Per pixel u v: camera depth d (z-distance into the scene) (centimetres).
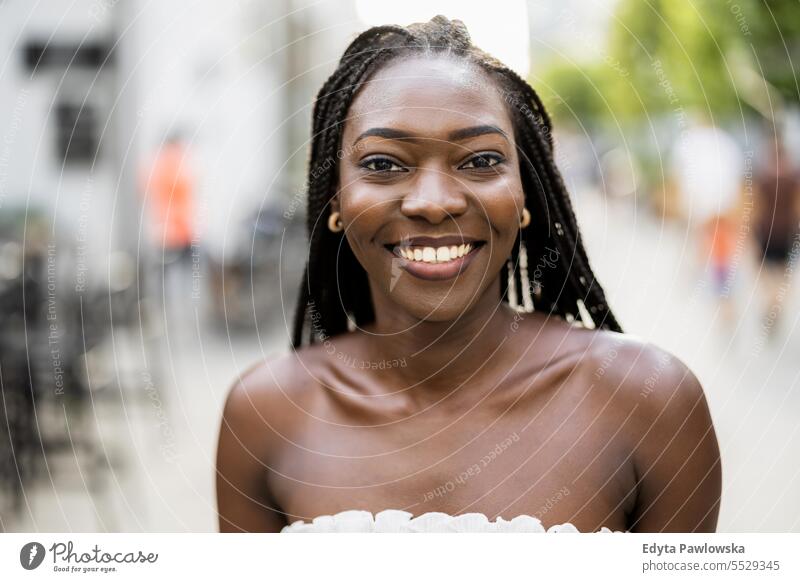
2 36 521
